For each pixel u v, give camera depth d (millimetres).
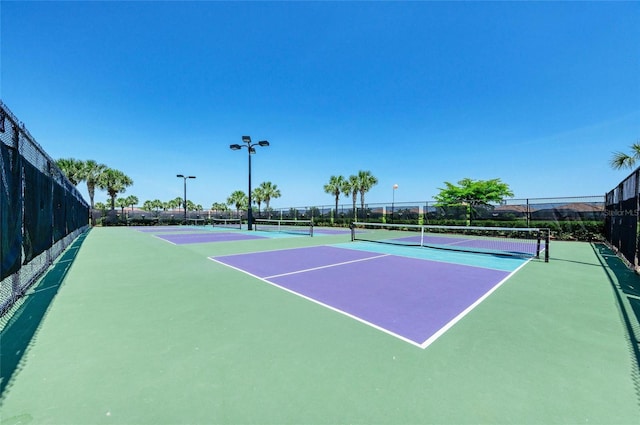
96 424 1854
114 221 33562
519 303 4371
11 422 1857
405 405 2049
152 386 2260
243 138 20594
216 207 80312
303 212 32531
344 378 2377
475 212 18984
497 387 2262
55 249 8258
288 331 3309
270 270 6812
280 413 1964
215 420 1896
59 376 2389
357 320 3656
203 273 6449
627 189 7551
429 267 7258
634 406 2043
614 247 10102
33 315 3795
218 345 2953
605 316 3814
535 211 16406
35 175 5547
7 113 3775
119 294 4777
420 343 3020
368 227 25859
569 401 2098
